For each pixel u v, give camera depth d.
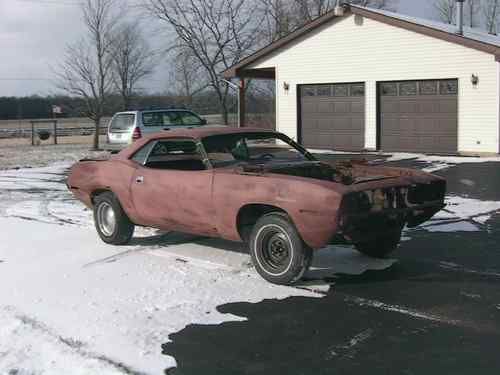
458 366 4.20
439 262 6.90
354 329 4.93
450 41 19.62
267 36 35.66
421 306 5.43
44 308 5.58
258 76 26.47
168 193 7.00
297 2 37.56
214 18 33.84
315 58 23.27
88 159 8.41
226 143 7.07
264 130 7.54
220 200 6.41
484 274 6.39
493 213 9.80
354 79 22.27
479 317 5.12
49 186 15.05
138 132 19.25
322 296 5.76
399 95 21.33
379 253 7.07
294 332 4.89
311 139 23.91
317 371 4.18
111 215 7.98
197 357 4.46
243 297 5.77
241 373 4.19
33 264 7.18
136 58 32.50
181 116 20.44
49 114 93.31
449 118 20.20
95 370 4.27
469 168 16.03
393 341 4.66
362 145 22.44
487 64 19.06
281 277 6.04
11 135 45.69
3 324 5.20
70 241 8.37
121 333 4.94
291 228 5.91
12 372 4.29
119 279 6.43
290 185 5.84
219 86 34.34
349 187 5.72
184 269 6.75
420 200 6.38
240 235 6.45
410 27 20.41
